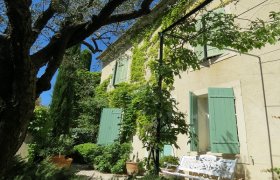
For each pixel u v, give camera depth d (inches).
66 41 119.1
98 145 441.1
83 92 538.6
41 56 114.0
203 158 245.9
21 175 99.2
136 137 398.0
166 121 148.7
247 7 255.8
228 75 262.5
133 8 175.9
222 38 151.0
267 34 146.9
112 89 534.9
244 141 232.2
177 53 165.5
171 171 267.9
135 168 346.3
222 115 244.8
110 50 212.5
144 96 154.3
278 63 217.6
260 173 213.6
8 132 88.8
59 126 448.1
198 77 299.4
